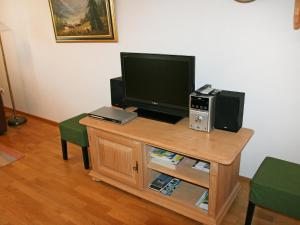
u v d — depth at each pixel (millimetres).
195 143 1737
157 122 2086
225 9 1914
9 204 2109
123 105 2398
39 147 3059
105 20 2551
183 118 2152
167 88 2055
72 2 2723
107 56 2748
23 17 3365
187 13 2086
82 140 2438
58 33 3014
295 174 1644
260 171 1685
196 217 1807
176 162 1918
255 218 1883
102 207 2041
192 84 1907
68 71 3193
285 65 1814
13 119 3801
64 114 3516
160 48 2334
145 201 2090
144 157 1959
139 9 2332
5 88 4277
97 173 2330
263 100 1972
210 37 2041
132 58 2168
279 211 1552
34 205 2090
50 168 2605
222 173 1715
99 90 2986
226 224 1843
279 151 2025
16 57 3779
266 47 1845
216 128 1938
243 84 2018
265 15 1784
